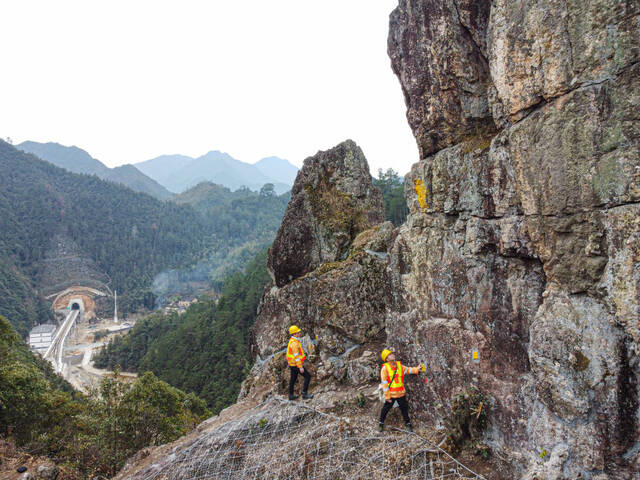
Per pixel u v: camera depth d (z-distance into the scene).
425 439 5.86
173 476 6.95
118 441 13.86
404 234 6.81
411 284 6.65
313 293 9.78
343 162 11.23
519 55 4.28
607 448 3.79
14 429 13.17
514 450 4.91
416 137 6.54
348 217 10.76
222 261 181.88
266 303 11.36
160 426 15.27
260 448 7.02
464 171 5.57
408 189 6.76
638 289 3.52
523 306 4.88
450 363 5.80
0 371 13.62
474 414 5.36
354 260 9.55
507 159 4.76
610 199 3.65
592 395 3.88
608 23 3.54
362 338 9.08
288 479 6.02
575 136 3.85
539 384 4.35
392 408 6.84
